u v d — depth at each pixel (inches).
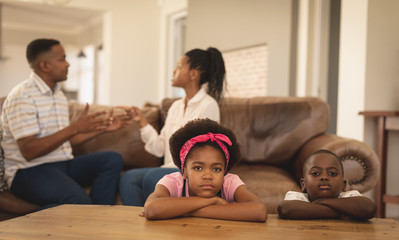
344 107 160.2
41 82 92.5
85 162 90.8
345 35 160.2
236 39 237.0
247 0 227.5
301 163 94.0
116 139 106.1
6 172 87.5
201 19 270.4
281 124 104.0
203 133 56.4
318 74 196.4
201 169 51.4
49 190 83.3
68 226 43.2
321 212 48.8
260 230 42.6
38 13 369.1
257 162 103.9
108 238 38.7
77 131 87.2
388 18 153.5
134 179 85.4
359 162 88.4
